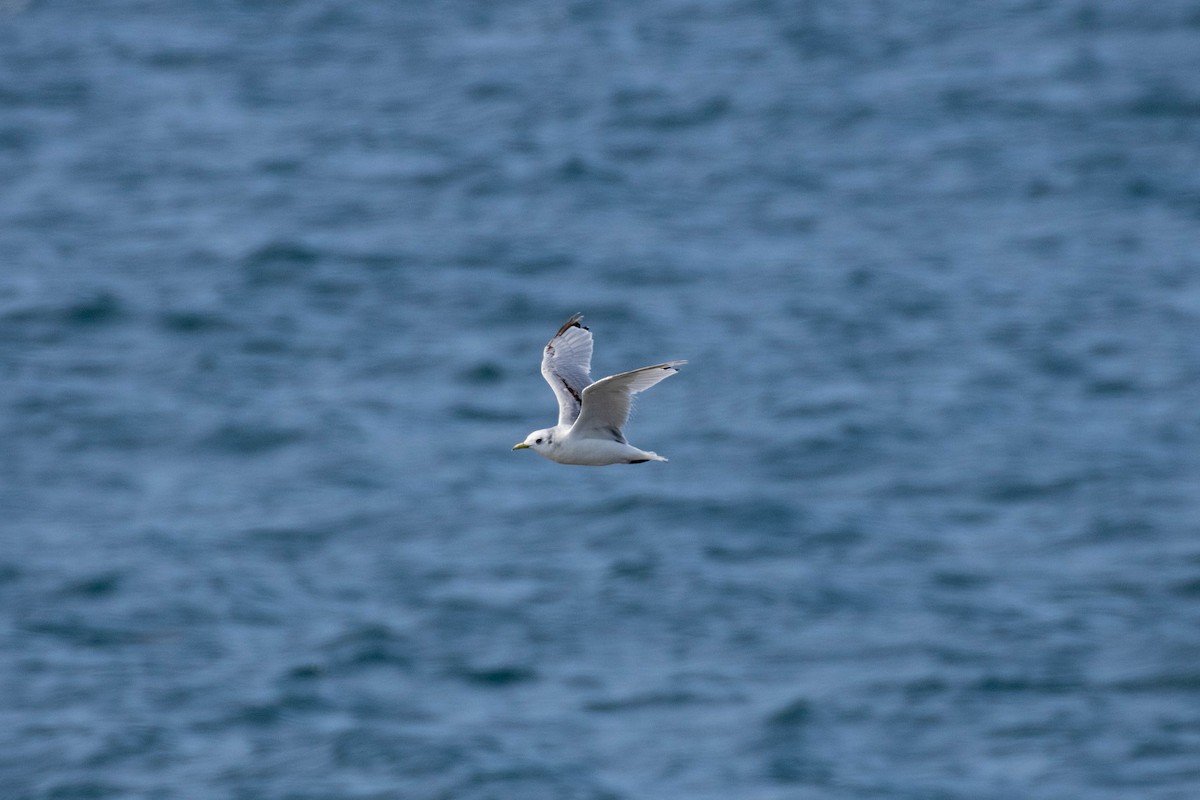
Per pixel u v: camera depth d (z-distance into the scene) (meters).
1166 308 47.72
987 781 26.72
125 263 51.81
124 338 46.19
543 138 63.47
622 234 54.06
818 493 37.19
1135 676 29.56
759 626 31.64
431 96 69.00
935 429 40.22
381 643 31.42
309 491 37.81
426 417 41.59
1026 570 33.66
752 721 28.52
